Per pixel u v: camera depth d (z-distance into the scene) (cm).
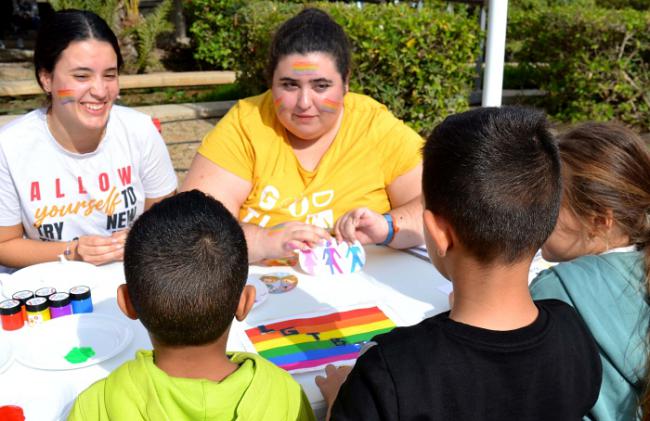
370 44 576
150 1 999
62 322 184
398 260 238
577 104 731
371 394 118
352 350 174
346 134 259
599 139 161
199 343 129
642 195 158
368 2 812
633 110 729
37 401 152
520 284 128
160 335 128
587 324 149
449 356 118
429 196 130
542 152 126
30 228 255
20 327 186
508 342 121
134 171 268
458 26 595
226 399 124
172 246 125
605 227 161
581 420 133
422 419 116
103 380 134
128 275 128
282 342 178
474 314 128
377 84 596
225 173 255
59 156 249
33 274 216
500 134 125
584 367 130
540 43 749
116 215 266
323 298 208
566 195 162
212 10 816
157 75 798
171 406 122
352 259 227
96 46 234
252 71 733
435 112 613
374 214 239
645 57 719
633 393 149
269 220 258
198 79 809
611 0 1167
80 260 234
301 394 142
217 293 126
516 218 122
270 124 258
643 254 155
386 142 258
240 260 131
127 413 123
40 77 240
